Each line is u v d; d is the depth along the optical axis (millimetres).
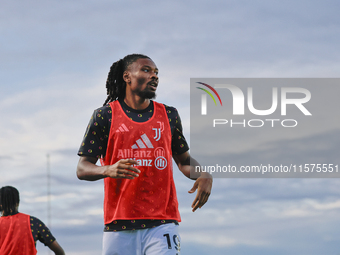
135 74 3273
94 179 3078
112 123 3201
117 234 3156
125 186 3148
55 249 4844
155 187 3172
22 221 4695
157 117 3283
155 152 3189
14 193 4699
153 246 3096
